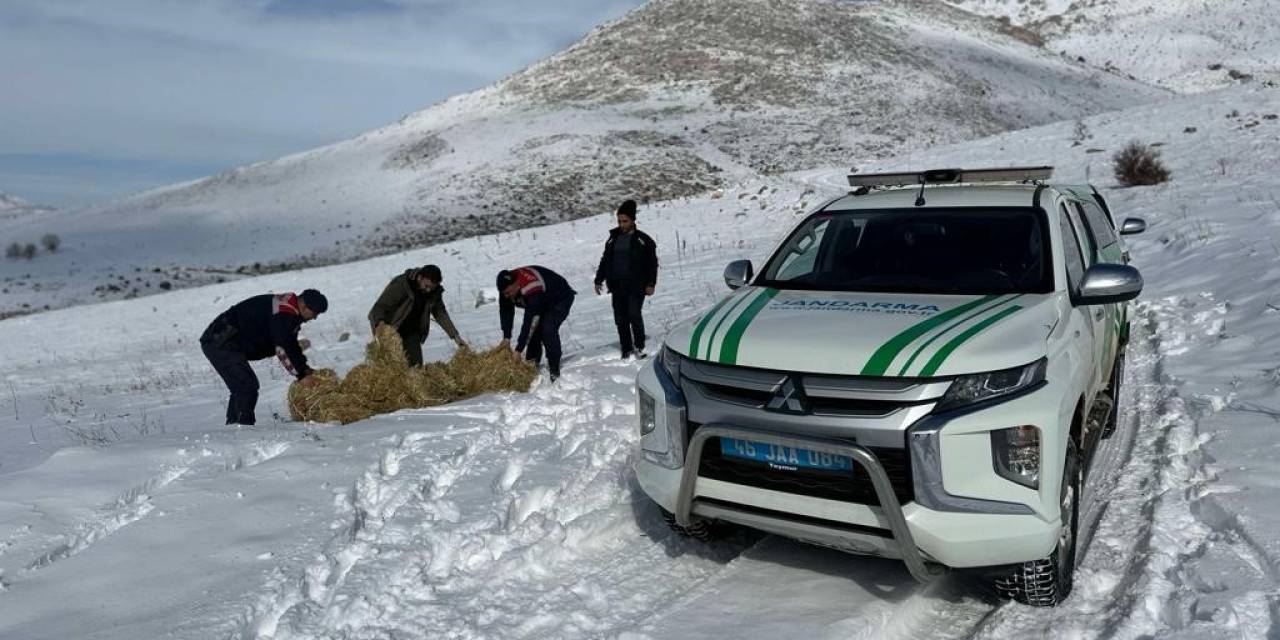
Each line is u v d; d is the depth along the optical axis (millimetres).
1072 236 5086
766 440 3629
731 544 4516
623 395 7129
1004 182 5520
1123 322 6602
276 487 5074
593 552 4434
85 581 3994
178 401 10438
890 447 3477
